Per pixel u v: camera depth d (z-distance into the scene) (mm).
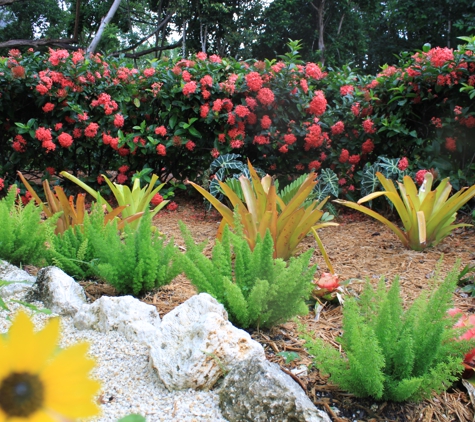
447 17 14484
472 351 1701
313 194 4047
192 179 5219
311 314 2297
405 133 4434
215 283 2086
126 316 1924
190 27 19984
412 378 1438
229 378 1511
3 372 366
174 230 4012
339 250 3422
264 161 5145
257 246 2102
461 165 4602
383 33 18312
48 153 5121
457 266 1686
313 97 4828
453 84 4219
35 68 4934
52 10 21328
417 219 3203
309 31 18469
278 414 1376
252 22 19312
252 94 4906
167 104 4879
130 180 5207
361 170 4910
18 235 2654
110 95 5027
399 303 1771
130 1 19875
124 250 2355
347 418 1523
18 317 373
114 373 1663
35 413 357
